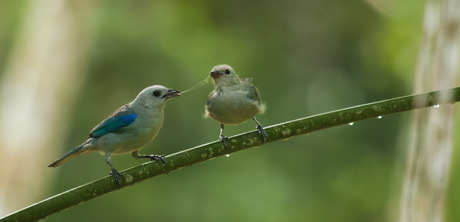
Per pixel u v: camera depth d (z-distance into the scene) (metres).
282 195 15.36
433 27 6.30
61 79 16.45
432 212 5.91
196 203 15.58
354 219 15.84
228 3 17.86
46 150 16.23
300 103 17.92
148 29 16.95
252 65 17.77
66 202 5.57
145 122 7.09
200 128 16.59
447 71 6.16
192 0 17.53
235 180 15.52
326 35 18.92
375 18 18.30
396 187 10.44
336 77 18.50
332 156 16.75
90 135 7.18
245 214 14.97
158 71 16.97
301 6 19.34
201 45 17.22
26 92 16.20
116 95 17.17
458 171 10.28
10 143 15.70
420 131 6.05
